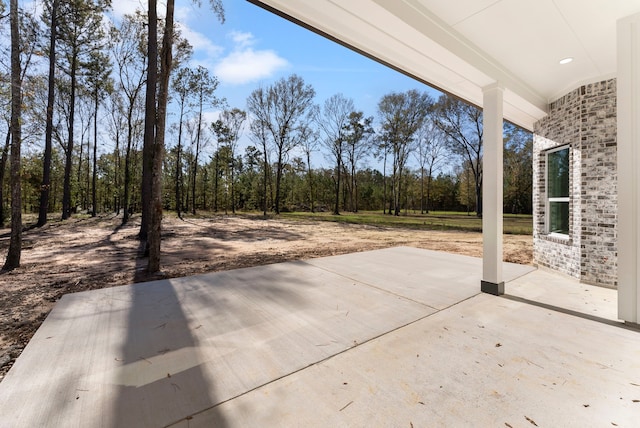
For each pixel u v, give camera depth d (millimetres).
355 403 1722
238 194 30547
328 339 2551
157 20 9141
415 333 2652
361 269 5172
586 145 4180
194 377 1999
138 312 3227
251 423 1565
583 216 4219
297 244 9508
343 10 2410
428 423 1558
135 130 19766
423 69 3400
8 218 17094
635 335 2586
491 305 3354
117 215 21266
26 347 2439
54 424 1551
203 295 3795
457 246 8531
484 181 3793
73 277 5262
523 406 1684
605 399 1740
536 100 4613
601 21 2781
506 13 2678
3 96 6918
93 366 2145
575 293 3777
